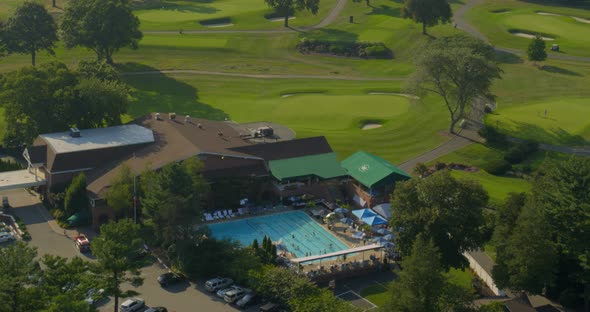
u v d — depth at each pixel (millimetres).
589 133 171875
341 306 89000
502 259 98312
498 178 147250
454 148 161750
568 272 99375
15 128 144125
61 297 76375
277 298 94562
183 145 130000
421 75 166375
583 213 95812
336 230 119062
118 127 140500
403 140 165000
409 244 99750
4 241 111500
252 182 127938
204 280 102562
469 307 85438
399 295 82125
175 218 102188
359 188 129750
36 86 139750
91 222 118938
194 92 198500
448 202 99062
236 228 119062
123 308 91812
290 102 189750
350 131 169250
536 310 93562
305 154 135625
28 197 129875
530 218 95250
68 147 128500
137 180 118000
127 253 88750
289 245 113312
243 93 199375
